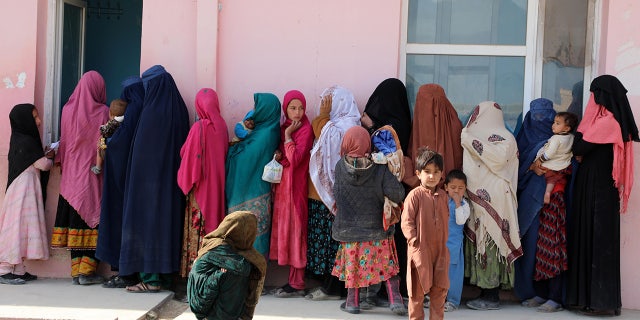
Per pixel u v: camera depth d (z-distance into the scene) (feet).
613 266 18.30
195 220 19.42
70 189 20.22
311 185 19.29
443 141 19.06
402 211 17.76
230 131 20.72
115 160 19.84
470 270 18.88
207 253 13.55
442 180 18.78
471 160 18.72
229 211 19.52
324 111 19.56
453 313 18.35
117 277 20.17
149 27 20.89
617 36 19.52
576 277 18.49
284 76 20.62
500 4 20.74
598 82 18.35
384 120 19.34
